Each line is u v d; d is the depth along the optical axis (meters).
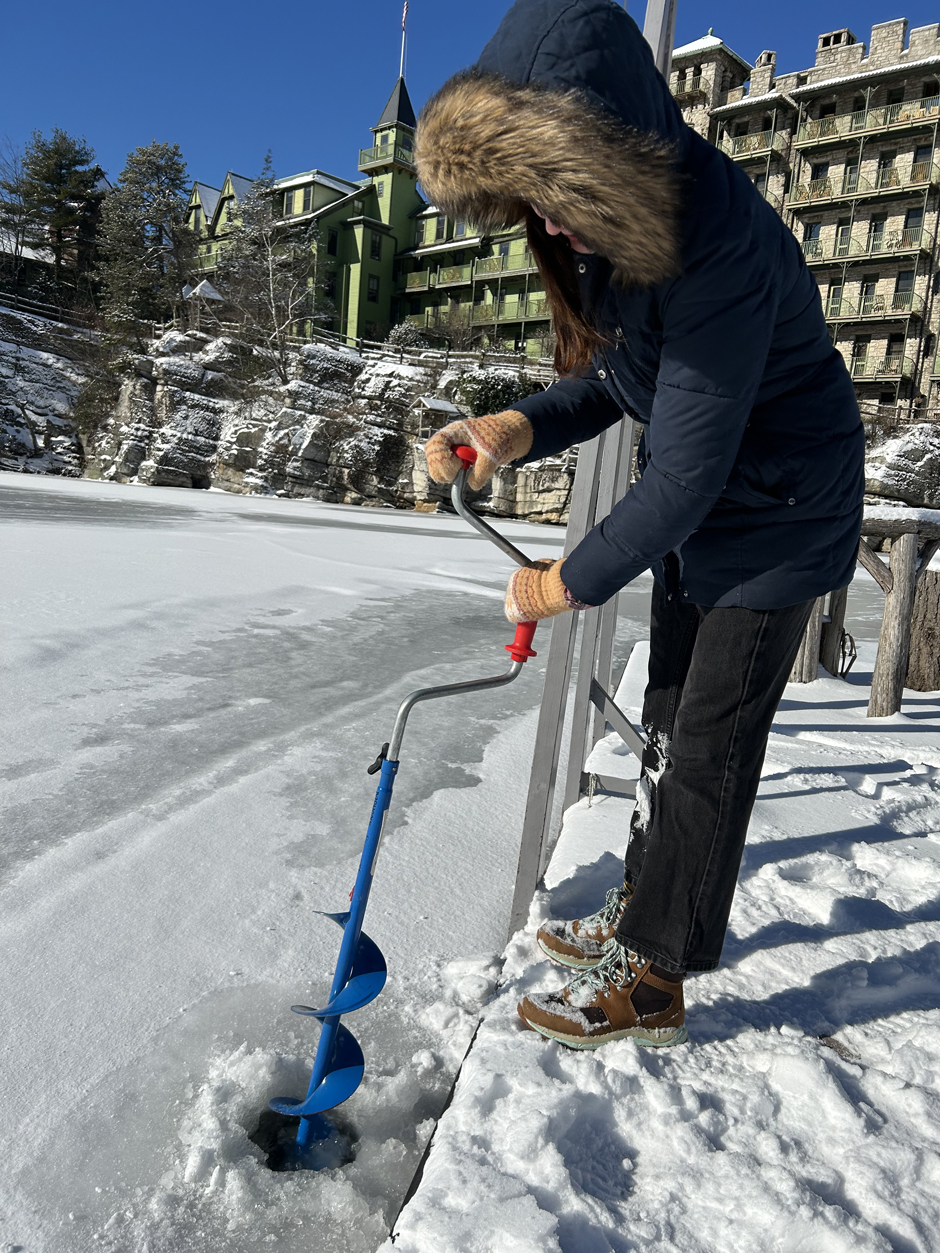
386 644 5.11
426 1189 1.14
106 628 4.59
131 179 45.16
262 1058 1.46
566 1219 1.12
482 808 2.74
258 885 2.12
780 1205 1.14
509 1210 1.09
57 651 4.04
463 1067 1.43
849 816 2.75
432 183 1.28
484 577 8.98
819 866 2.31
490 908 2.10
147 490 22.62
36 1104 1.37
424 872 2.26
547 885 2.10
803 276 1.35
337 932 1.94
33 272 48.19
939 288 34.12
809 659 5.05
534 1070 1.39
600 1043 1.48
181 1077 1.46
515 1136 1.23
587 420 1.76
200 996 1.67
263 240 42.09
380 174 47.56
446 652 5.04
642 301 1.27
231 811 2.54
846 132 35.41
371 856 1.35
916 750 3.53
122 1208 1.20
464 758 3.22
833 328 36.38
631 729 2.67
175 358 35.66
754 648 1.45
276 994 1.70
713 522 1.48
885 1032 1.59
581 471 2.01
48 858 2.16
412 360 36.62
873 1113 1.36
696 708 1.49
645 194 1.11
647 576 11.85
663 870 1.49
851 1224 1.11
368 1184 1.29
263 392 34.69
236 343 36.75
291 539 10.84
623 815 2.62
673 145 1.15
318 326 44.59
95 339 41.19
